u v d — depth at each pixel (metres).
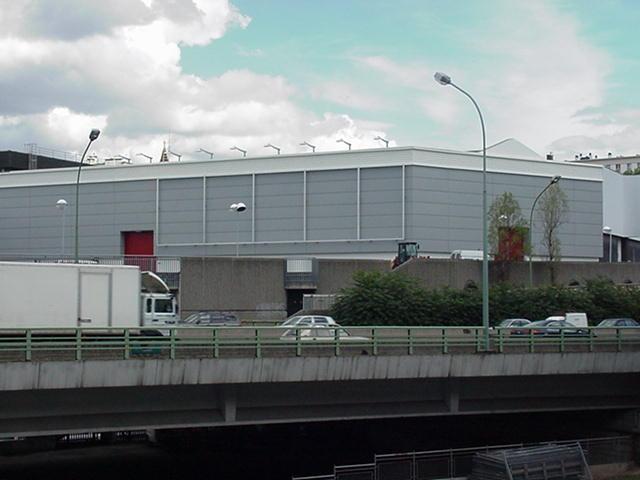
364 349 34.72
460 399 38.03
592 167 109.31
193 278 71.44
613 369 39.78
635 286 69.75
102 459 44.62
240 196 102.75
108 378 29.58
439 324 59.72
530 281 73.75
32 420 29.84
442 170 97.44
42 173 110.94
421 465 35.97
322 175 99.44
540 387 39.66
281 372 32.78
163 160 119.31
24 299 39.78
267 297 73.62
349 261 76.31
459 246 98.00
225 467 42.88
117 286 41.72
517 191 102.50
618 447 40.41
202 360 31.19
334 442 48.00
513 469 35.34
